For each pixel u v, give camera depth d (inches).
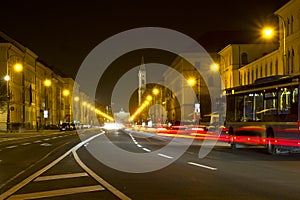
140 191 475.8
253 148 1268.5
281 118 988.6
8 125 2930.6
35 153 1079.0
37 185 531.2
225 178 582.2
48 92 5044.3
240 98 1216.8
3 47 3344.0
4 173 665.6
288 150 965.2
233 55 3767.2
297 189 485.7
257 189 485.4
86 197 441.4
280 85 998.4
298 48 2272.4
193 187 502.6
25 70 3937.0
